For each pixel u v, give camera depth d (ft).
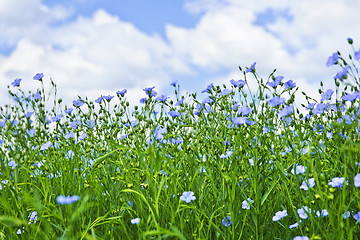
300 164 2.80
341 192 2.38
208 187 2.78
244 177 2.76
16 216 2.49
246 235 2.58
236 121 2.99
